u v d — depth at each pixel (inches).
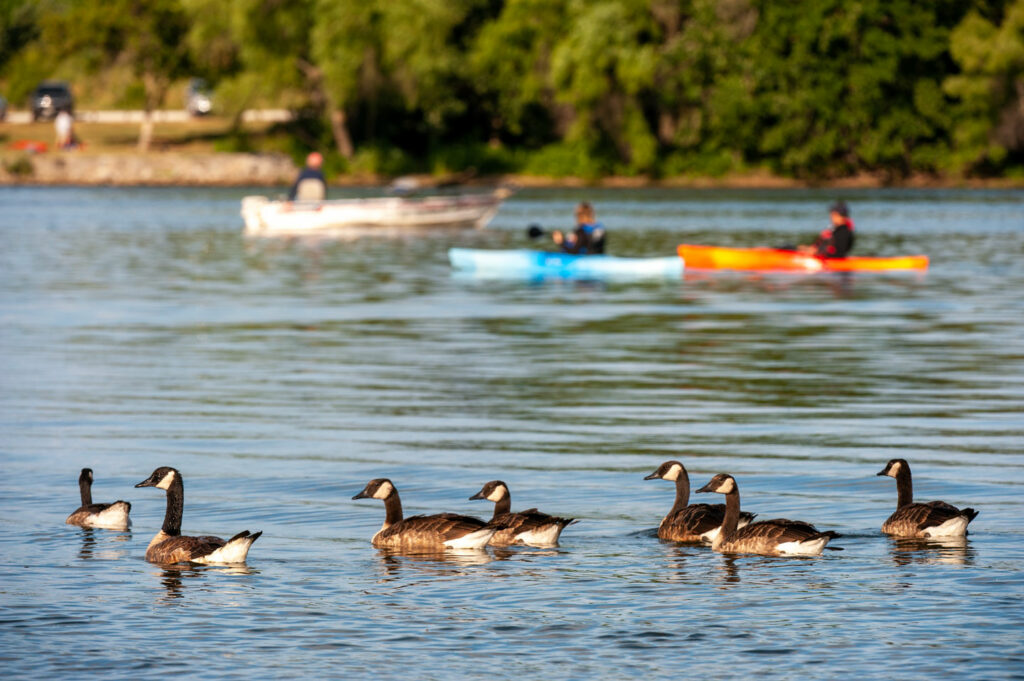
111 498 1220.5
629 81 7155.5
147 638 837.2
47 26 7746.1
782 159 7687.0
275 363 2036.2
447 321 2551.7
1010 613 874.1
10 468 1333.7
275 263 3740.2
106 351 2148.1
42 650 817.5
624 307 2790.4
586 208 3479.3
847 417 1608.0
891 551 1029.8
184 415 1620.3
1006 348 2170.3
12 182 7416.3
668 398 1743.4
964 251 3993.6
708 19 7322.8
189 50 7706.7
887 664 789.2
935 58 7524.6
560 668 788.6
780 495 1234.0
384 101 7554.1
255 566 995.9
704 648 818.2
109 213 5625.0
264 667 791.7
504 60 7608.3
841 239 3535.9
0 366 1990.7
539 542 1050.1
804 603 898.1
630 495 1234.6
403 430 1531.7
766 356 2100.1
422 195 6786.4
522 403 1707.7
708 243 4244.6
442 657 806.5
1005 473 1309.1
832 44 7480.3
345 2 7047.2
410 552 1035.9
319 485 1272.1
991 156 7431.1
